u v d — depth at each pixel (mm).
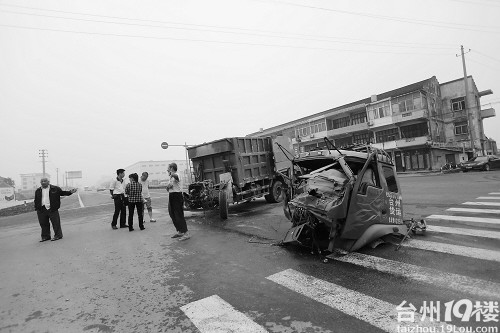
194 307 3361
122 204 9406
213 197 9461
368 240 4816
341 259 4586
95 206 19656
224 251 5621
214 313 3186
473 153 28375
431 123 29922
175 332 2857
